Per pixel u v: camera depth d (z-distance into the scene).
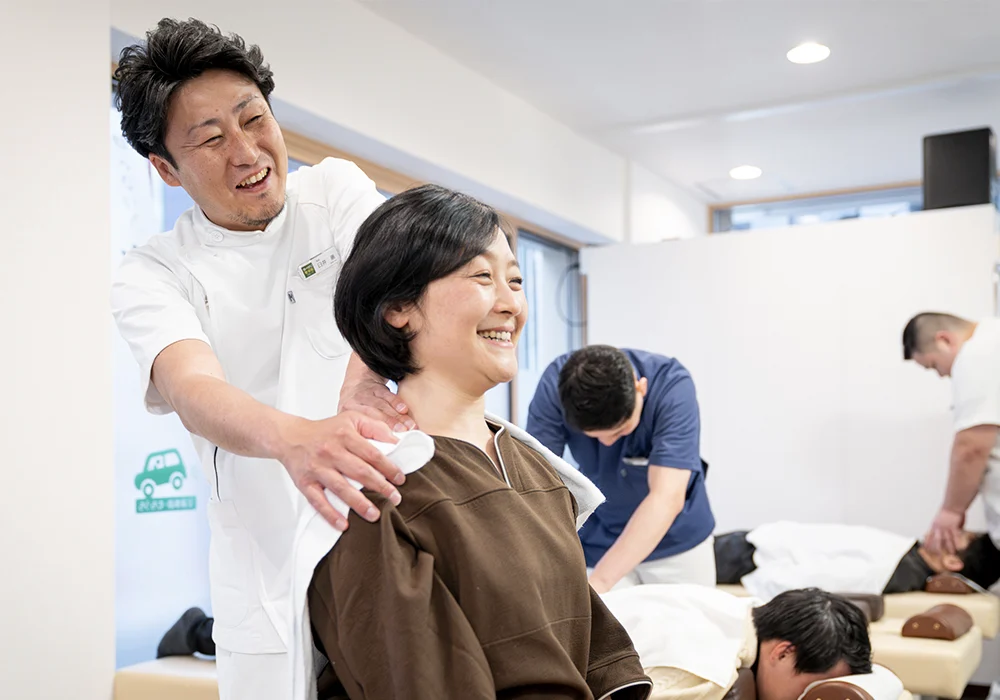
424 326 1.09
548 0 3.52
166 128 1.52
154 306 1.51
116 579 2.82
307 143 3.57
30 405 2.29
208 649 2.71
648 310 5.05
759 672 1.98
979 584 3.76
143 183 2.95
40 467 2.31
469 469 1.05
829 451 4.58
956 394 3.75
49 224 2.35
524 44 3.92
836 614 1.94
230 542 1.51
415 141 3.82
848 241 4.59
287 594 1.45
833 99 4.49
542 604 1.01
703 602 1.83
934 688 2.79
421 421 1.11
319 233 1.66
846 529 3.82
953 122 4.82
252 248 1.63
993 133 4.50
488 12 3.61
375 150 3.73
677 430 2.57
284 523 1.48
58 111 2.39
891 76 4.25
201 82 1.49
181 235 1.63
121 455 2.85
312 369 1.60
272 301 1.62
